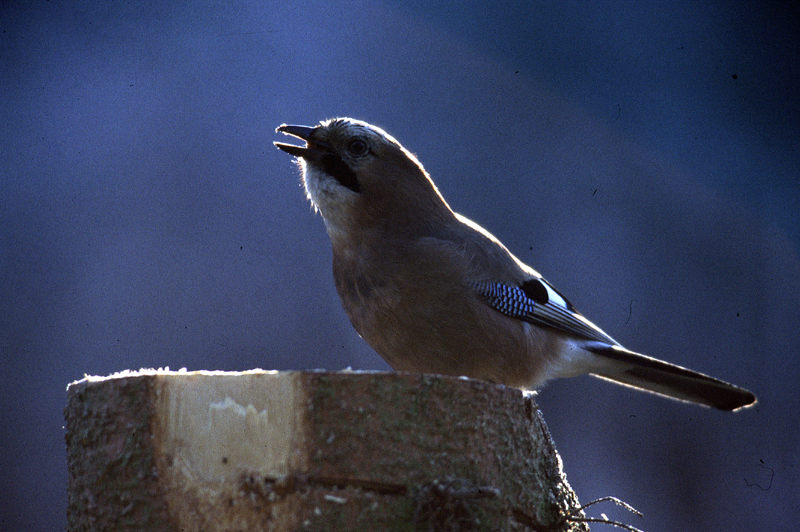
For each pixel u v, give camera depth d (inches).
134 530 194.5
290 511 191.0
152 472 194.7
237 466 193.3
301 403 194.4
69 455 209.5
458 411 201.8
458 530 195.2
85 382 205.5
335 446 193.5
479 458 203.0
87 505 201.3
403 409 197.5
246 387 195.9
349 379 195.8
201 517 192.5
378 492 194.5
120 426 199.0
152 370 209.0
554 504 226.8
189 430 195.5
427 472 196.7
